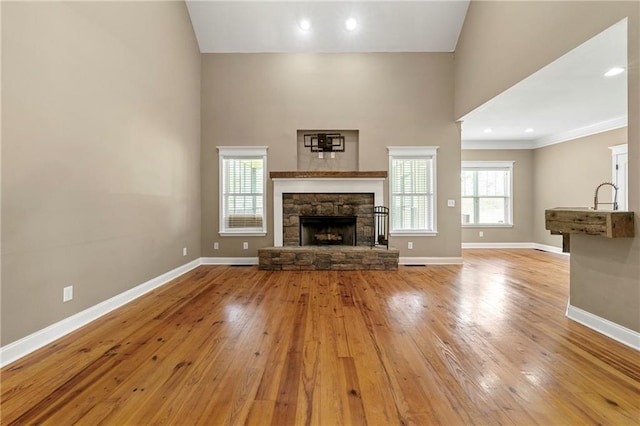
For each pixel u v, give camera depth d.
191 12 4.98
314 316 2.93
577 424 1.46
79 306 2.70
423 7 4.94
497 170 7.83
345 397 1.67
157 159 4.02
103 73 2.99
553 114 5.40
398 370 1.94
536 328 2.61
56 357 2.13
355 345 2.30
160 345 2.31
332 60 5.47
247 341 2.38
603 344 2.30
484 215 7.82
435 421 1.49
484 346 2.28
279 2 4.92
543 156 7.42
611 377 1.85
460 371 1.93
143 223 3.70
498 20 4.02
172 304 3.30
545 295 3.62
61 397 1.68
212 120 5.47
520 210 7.77
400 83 5.46
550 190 7.22
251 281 4.29
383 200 5.46
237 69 5.46
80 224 2.72
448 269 5.09
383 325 2.70
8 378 1.87
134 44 3.49
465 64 5.00
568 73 3.45
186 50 4.89
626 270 2.28
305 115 5.49
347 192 5.43
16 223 2.14
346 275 4.65
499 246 7.77
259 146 5.45
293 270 4.98
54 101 2.44
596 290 2.55
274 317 2.90
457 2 4.86
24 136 2.20
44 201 2.36
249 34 5.27
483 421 1.48
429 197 5.53
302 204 5.46
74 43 2.63
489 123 6.03
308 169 5.61
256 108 5.48
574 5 2.79
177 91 4.58
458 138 5.46
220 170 5.48
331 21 5.11
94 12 2.87
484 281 4.29
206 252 5.51
